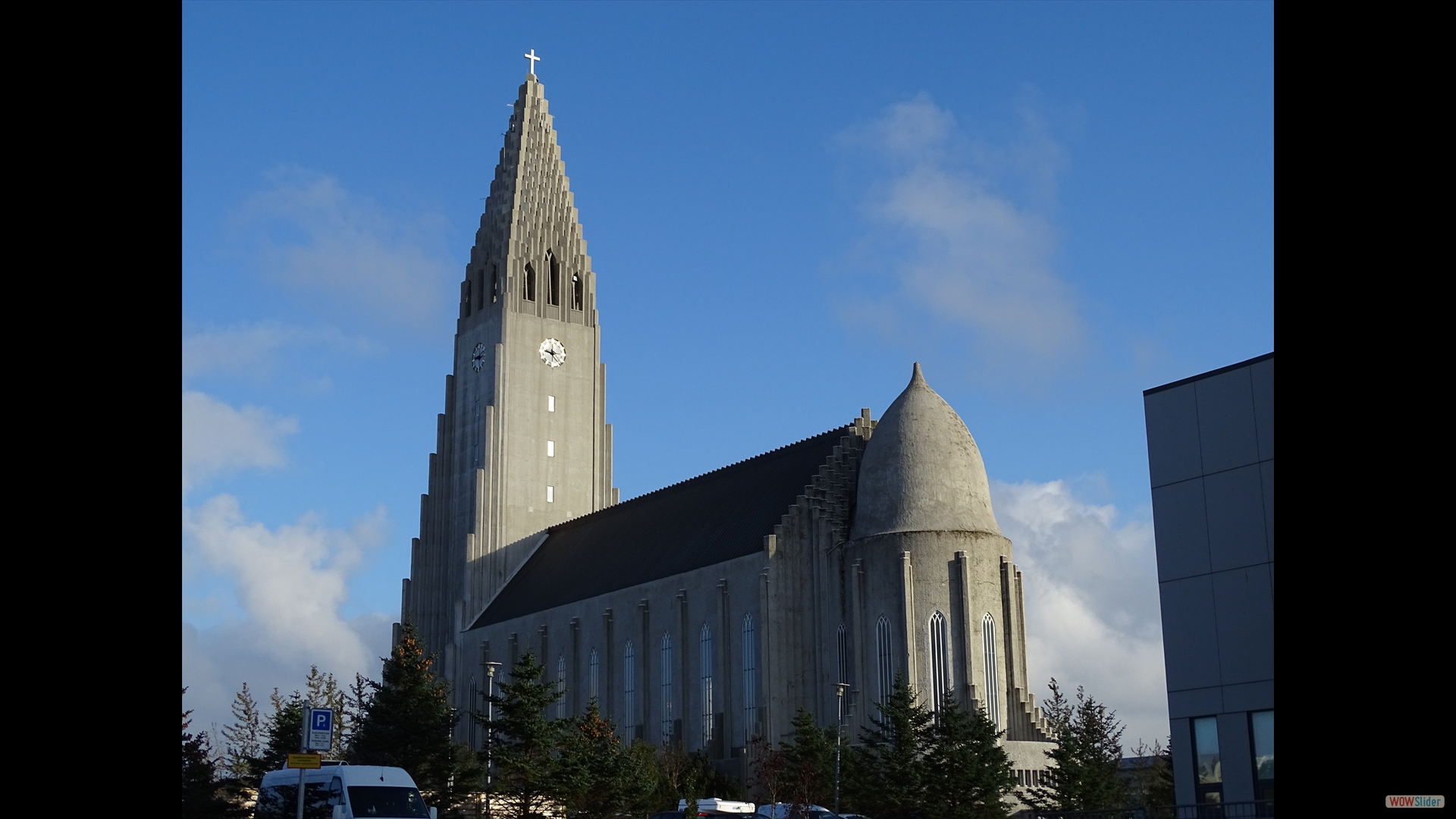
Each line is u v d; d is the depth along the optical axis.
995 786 88.75
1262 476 51.03
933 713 91.81
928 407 115.00
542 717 84.44
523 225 169.38
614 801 85.88
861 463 117.19
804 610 115.19
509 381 163.62
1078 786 97.50
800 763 94.62
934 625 108.88
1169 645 53.09
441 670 160.25
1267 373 51.19
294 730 90.81
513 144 174.75
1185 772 52.19
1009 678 109.62
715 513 129.50
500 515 159.75
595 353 170.75
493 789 83.56
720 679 116.69
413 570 165.38
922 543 110.06
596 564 141.50
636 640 127.62
